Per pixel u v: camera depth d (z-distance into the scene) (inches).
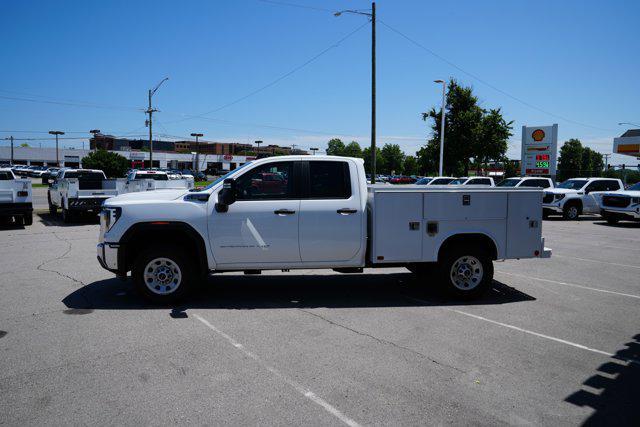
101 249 245.6
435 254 258.4
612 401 149.2
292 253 250.5
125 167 2210.9
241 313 235.8
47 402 142.9
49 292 270.7
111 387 153.1
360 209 253.4
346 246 253.6
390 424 133.8
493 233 264.1
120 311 235.5
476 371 170.2
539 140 1148.5
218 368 169.0
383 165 4859.7
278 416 136.7
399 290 288.8
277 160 252.8
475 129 1471.5
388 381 161.0
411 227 255.8
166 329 209.6
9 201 567.2
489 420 136.6
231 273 335.6
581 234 588.7
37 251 409.1
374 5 957.2
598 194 793.6
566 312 246.1
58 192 697.0
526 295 282.0
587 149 3939.5
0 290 275.1
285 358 179.3
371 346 193.2
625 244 500.4
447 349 191.2
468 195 260.1
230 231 245.8
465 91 1512.1
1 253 398.6
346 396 149.6
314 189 253.0
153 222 242.5
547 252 270.8
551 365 176.9
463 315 238.4
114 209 244.5
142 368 168.1
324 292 281.7
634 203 671.8
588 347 196.1
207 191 250.1
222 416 136.1
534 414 140.6
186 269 245.4
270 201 248.8
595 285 310.2
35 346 187.5
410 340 201.0
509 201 264.8
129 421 132.7
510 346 195.8
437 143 1544.0
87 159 2145.7
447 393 152.9
